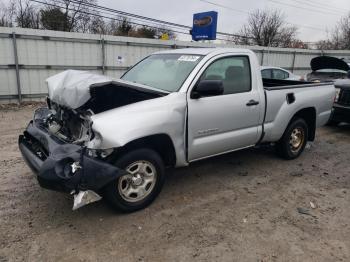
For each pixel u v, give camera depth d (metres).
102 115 3.38
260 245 3.24
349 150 6.64
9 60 11.30
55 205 3.89
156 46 14.66
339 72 11.78
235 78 4.52
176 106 3.78
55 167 3.12
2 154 5.71
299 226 3.61
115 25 36.38
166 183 4.62
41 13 33.25
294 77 13.15
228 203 4.09
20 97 11.67
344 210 4.02
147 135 3.50
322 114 5.98
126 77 4.86
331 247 3.25
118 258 2.99
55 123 4.00
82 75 3.93
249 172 5.14
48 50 12.00
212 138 4.25
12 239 3.21
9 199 4.00
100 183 3.22
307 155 6.17
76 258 2.98
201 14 23.31
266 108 4.88
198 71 4.09
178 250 3.13
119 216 3.69
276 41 48.91
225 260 3.00
